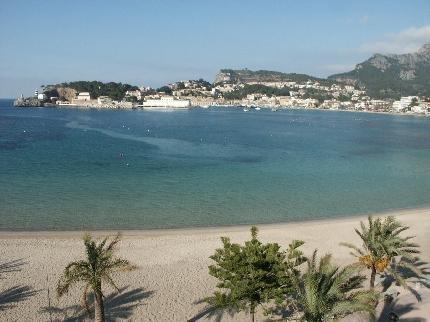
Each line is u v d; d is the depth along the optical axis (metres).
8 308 35.25
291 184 84.06
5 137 156.12
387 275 41.09
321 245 50.56
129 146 136.50
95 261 30.41
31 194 71.69
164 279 40.75
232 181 85.25
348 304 23.89
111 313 35.06
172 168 98.38
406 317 34.69
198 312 35.50
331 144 156.25
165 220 59.25
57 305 35.78
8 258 44.47
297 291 25.59
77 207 64.50
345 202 71.44
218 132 193.50
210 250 47.97
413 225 59.25
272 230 55.53
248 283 27.89
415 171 102.75
